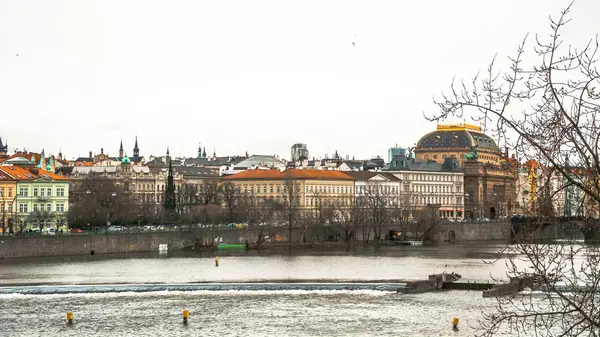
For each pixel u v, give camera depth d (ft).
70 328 604.90
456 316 634.43
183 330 595.47
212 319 636.89
